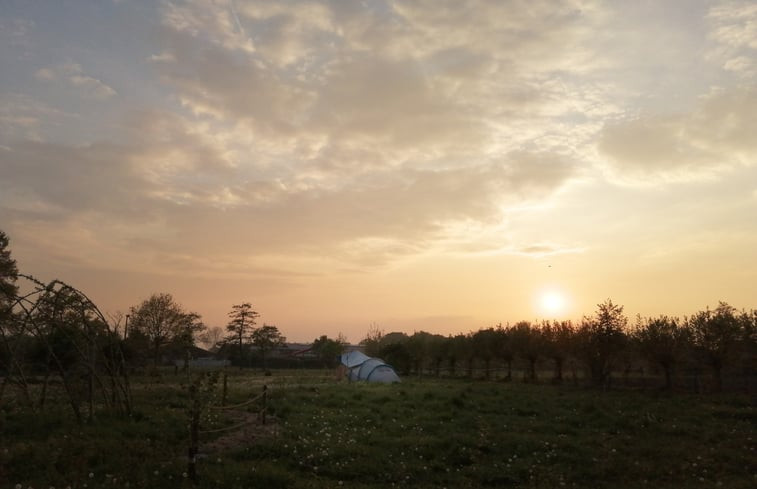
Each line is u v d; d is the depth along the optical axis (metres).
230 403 23.09
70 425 15.48
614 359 44.06
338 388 34.59
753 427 21.36
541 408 25.73
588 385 47.50
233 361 96.25
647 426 20.95
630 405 27.81
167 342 72.44
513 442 17.00
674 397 34.12
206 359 99.50
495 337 60.97
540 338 55.56
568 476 13.62
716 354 39.12
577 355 49.00
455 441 16.77
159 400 23.75
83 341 19.42
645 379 45.50
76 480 10.44
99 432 14.68
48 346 17.31
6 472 10.60
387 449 15.68
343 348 103.81
